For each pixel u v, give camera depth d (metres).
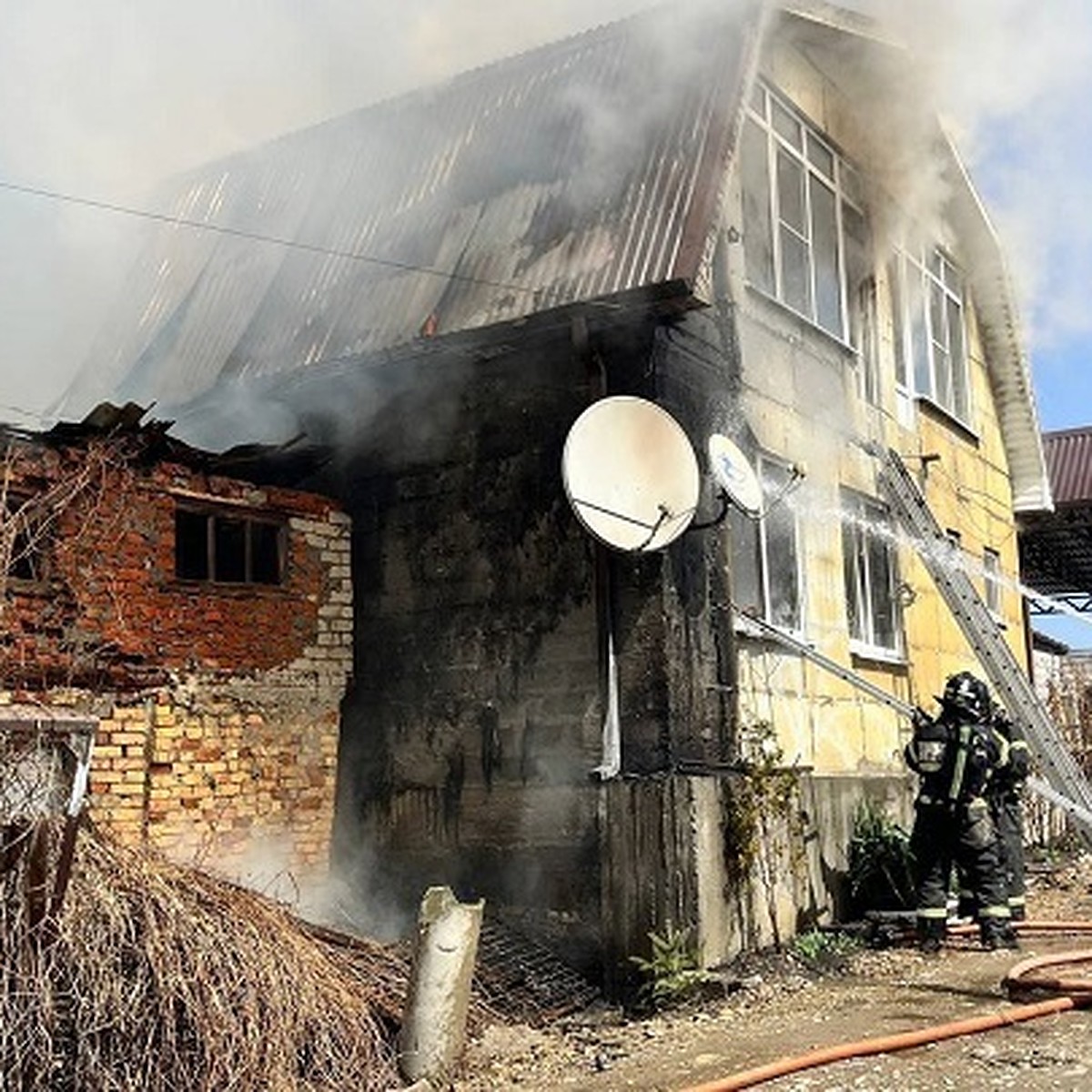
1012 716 12.08
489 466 9.34
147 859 5.95
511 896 8.77
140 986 5.33
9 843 4.98
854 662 11.38
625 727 8.56
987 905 9.43
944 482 14.12
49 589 7.68
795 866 9.45
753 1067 6.24
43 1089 5.07
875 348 12.66
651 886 8.25
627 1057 6.68
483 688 9.12
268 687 8.89
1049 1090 5.50
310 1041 5.80
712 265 9.51
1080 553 22.91
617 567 8.73
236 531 9.00
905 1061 6.19
